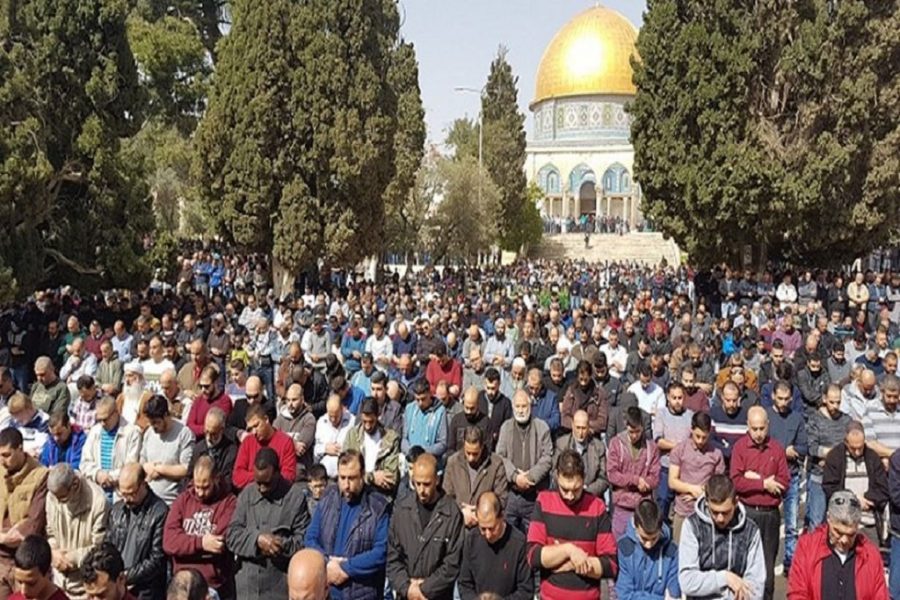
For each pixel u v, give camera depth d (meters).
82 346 12.96
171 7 43.94
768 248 29.20
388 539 6.52
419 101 39.03
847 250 28.67
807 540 5.83
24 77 18.69
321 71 26.97
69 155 20.48
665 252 63.25
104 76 20.81
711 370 13.05
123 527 6.54
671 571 6.29
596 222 74.00
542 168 83.56
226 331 15.24
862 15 25.41
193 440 8.16
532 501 8.24
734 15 26.48
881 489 8.01
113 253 20.72
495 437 9.18
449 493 7.63
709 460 8.13
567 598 6.25
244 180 26.78
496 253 59.75
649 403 10.91
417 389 9.45
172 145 37.94
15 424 8.67
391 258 54.03
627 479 8.34
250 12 27.20
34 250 18.86
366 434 8.53
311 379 11.11
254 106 26.59
